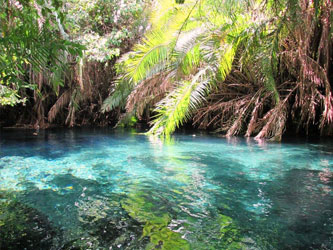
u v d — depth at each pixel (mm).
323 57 8125
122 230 2188
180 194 3064
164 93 10523
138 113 11555
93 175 3863
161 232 2156
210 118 11258
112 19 9078
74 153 5617
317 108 8969
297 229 2211
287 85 9234
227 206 2707
